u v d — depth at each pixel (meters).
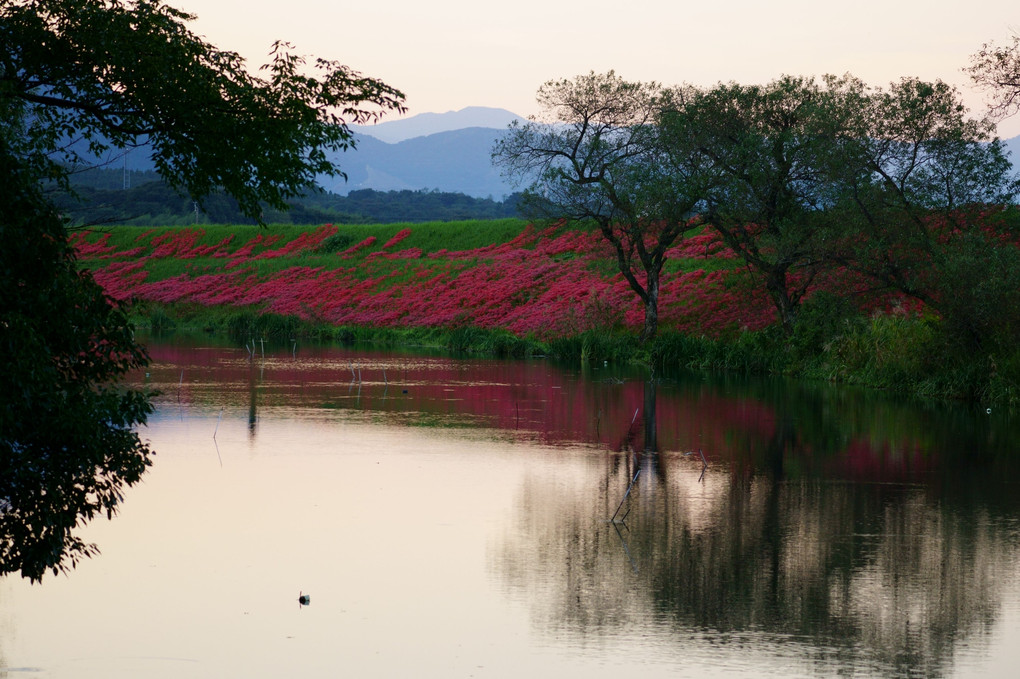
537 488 17.16
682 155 42.06
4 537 9.88
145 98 11.82
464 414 26.56
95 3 11.37
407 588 11.62
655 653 9.60
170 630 10.30
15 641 9.95
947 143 35.50
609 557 12.91
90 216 95.31
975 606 11.00
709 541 13.70
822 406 28.77
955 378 31.36
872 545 13.52
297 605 11.03
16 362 8.86
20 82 11.66
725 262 53.50
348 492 16.62
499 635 10.12
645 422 25.33
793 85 40.03
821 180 37.78
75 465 9.78
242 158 12.16
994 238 34.38
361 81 12.12
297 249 84.94
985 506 15.93
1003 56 33.53
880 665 9.29
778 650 9.67
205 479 17.56
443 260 73.25
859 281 36.78
